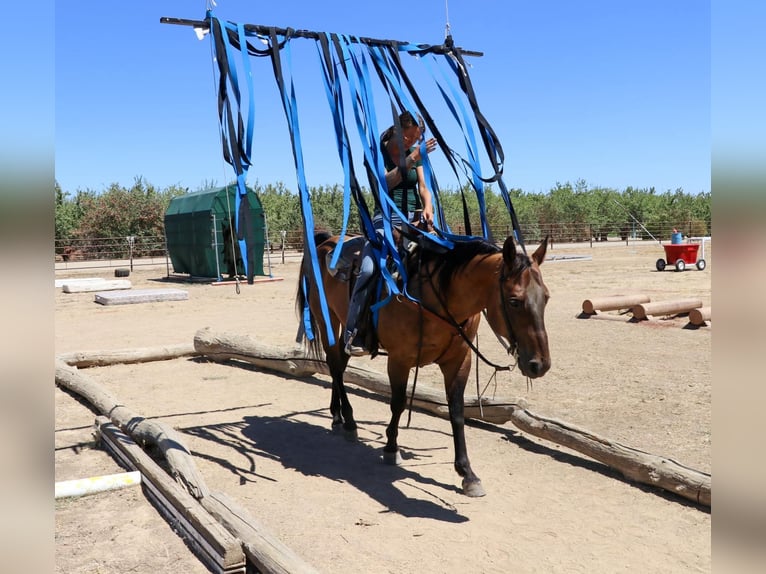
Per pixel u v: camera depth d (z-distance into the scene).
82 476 4.57
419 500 4.10
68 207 35.28
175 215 21.23
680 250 20.44
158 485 4.02
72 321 12.09
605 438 4.60
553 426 4.96
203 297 15.80
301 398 6.81
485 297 3.79
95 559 3.30
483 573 3.16
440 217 4.76
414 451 5.08
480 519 3.79
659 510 3.87
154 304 14.51
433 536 3.57
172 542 3.51
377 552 3.38
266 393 7.02
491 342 9.59
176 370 8.16
